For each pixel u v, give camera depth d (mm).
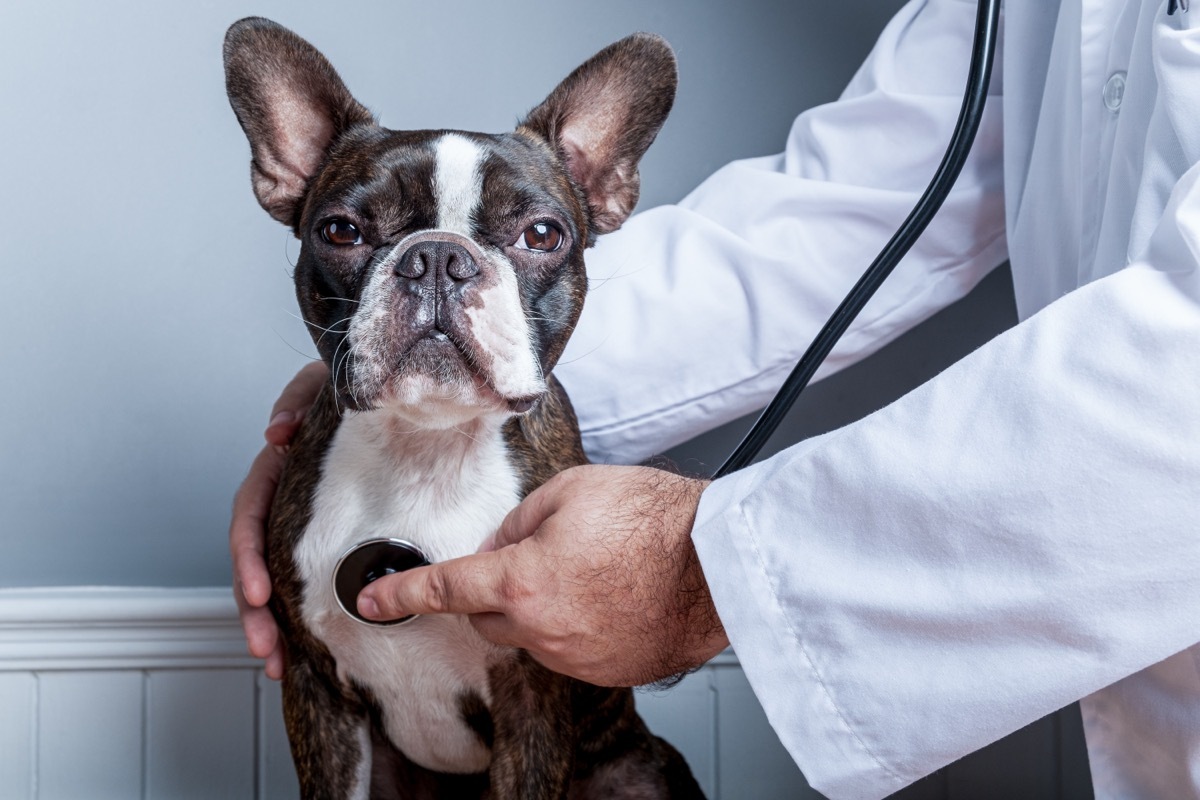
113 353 2061
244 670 2035
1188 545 888
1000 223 1770
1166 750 1072
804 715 1040
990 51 1335
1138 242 1122
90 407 2062
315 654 1523
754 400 1860
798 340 1799
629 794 1728
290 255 2088
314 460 1530
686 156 2184
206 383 2086
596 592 1132
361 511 1483
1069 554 911
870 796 1039
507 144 1542
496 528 1491
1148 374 889
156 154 2045
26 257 2031
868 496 1005
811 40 2184
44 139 2020
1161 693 1059
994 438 949
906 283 1786
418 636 1475
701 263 1829
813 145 1895
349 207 1396
